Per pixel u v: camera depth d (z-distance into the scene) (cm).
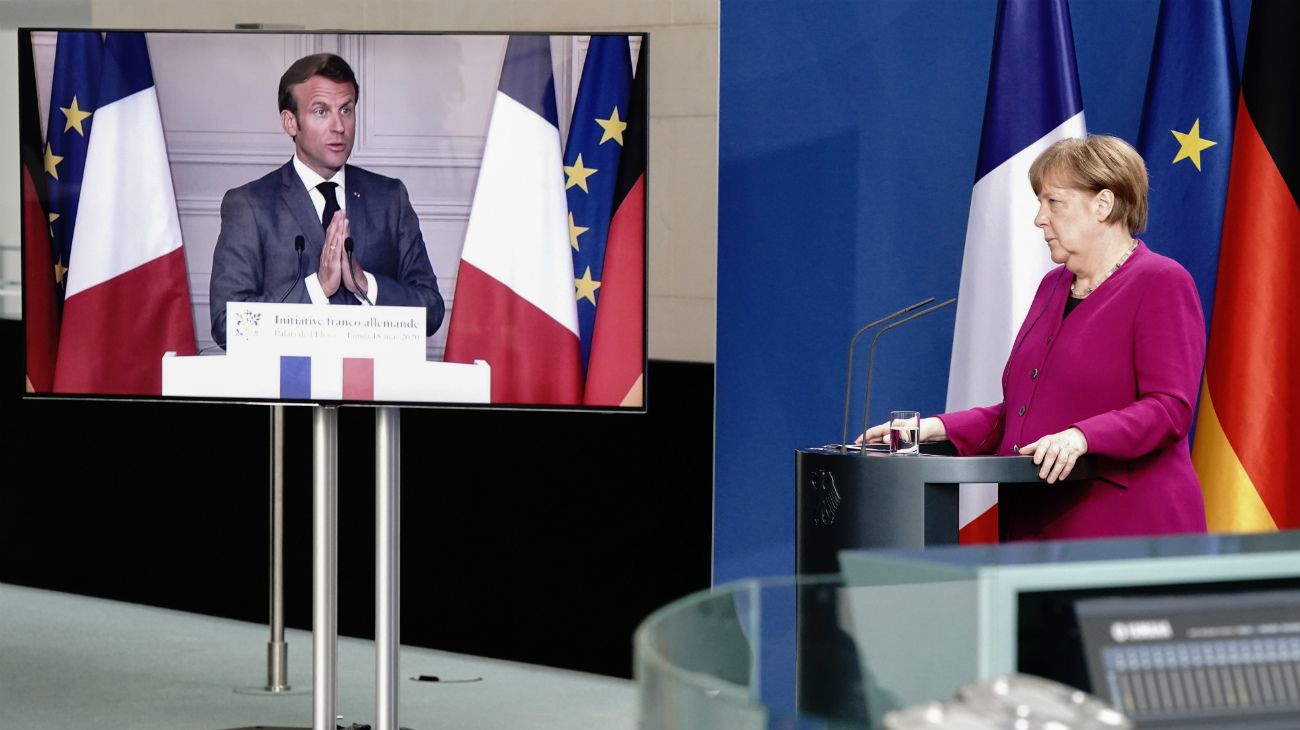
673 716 217
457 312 662
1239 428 639
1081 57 735
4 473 1120
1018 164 687
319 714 660
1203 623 199
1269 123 641
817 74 795
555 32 661
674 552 852
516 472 902
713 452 836
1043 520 519
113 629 995
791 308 808
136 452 1062
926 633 204
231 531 1025
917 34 769
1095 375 513
